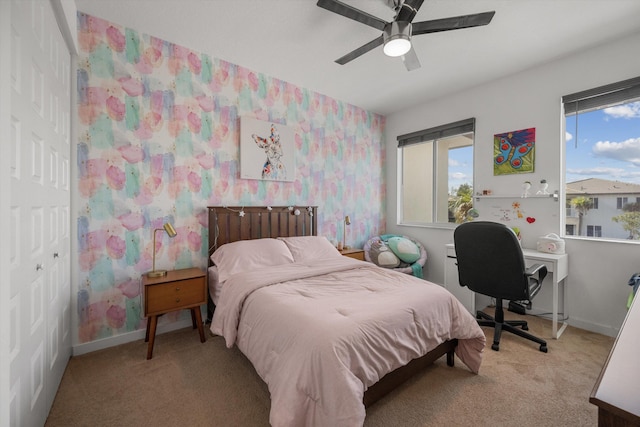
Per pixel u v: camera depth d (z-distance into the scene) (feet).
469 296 9.68
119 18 7.06
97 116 7.08
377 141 13.89
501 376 6.06
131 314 7.64
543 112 9.10
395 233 13.89
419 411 5.01
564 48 8.20
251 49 8.39
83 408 5.06
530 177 9.42
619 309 7.84
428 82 10.47
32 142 4.04
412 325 5.04
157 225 7.99
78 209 6.85
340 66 9.32
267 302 5.36
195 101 8.54
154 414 4.94
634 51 7.50
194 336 7.91
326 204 11.92
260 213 9.80
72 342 6.81
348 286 6.22
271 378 4.35
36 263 4.21
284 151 10.40
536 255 8.20
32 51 4.03
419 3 5.51
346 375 3.74
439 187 12.78
